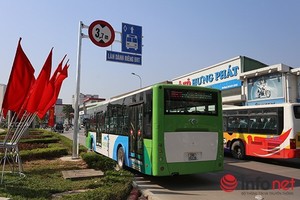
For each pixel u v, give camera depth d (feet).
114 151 42.24
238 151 51.37
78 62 48.52
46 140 71.20
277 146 42.86
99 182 26.20
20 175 29.89
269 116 44.68
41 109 30.04
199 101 31.12
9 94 25.86
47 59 27.76
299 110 41.75
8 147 28.37
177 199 24.66
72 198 19.51
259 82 77.71
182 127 29.81
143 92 32.22
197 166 30.04
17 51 25.73
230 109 53.72
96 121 55.62
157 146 28.78
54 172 32.68
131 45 58.18
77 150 45.96
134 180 31.22
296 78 70.23
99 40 50.06
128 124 36.50
